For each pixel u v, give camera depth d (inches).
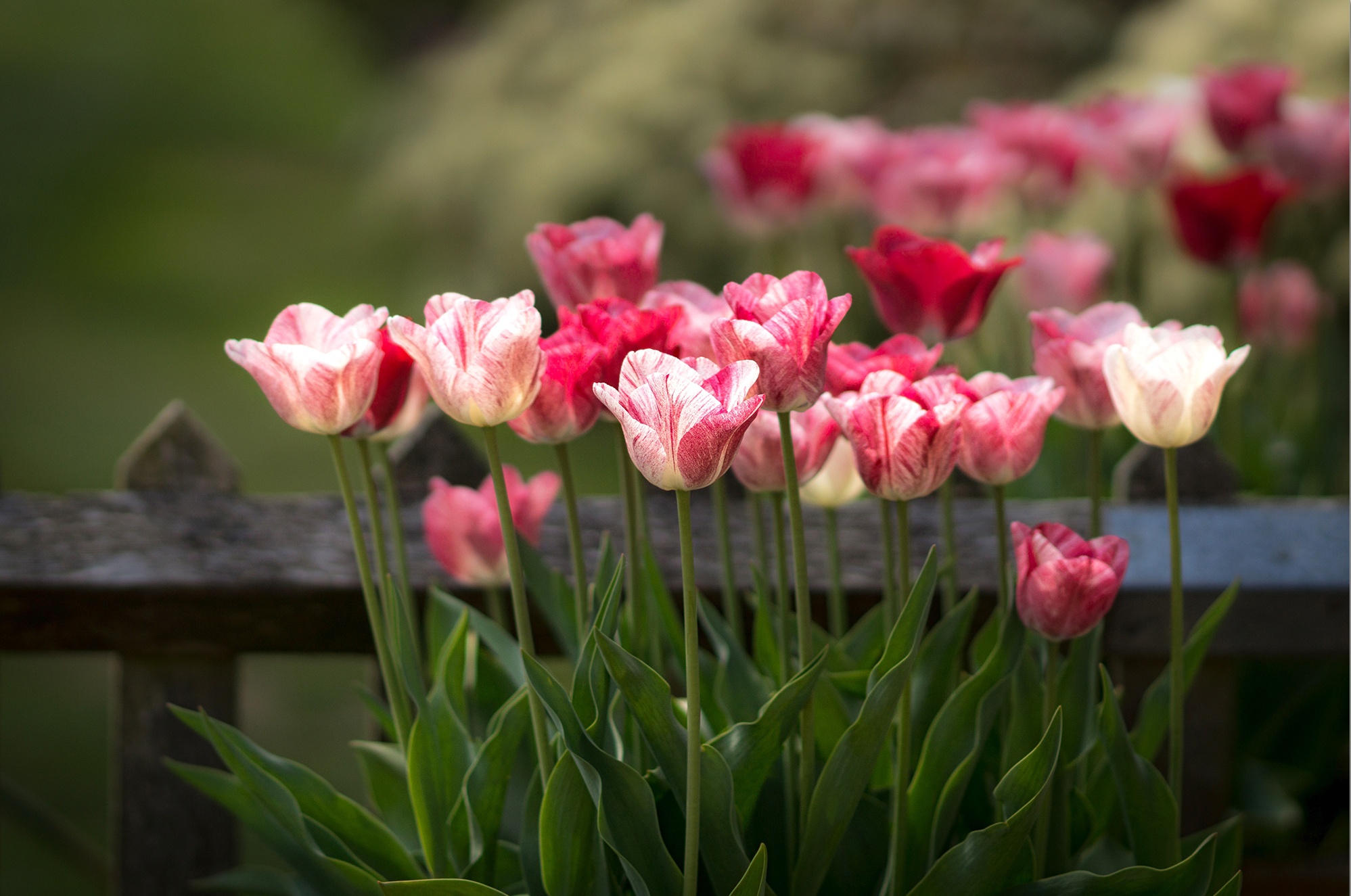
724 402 60.8
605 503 75.9
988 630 69.7
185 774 67.2
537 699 64.6
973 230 115.3
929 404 63.9
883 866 66.1
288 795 65.6
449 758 67.2
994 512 75.5
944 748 66.0
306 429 64.2
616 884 65.3
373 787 69.8
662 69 189.8
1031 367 100.6
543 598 70.4
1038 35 193.9
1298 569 73.8
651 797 63.3
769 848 65.9
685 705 68.8
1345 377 103.8
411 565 75.1
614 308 65.1
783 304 63.1
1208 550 74.2
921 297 68.5
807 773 64.6
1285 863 82.1
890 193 97.3
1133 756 65.3
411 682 65.6
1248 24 134.6
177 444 75.4
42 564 74.2
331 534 75.1
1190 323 118.8
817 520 75.5
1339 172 95.3
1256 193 84.9
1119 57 161.8
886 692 63.3
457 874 66.7
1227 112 97.0
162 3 490.3
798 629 65.2
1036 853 65.6
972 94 193.3
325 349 64.9
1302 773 87.0
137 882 76.1
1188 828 75.4
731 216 101.3
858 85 193.8
